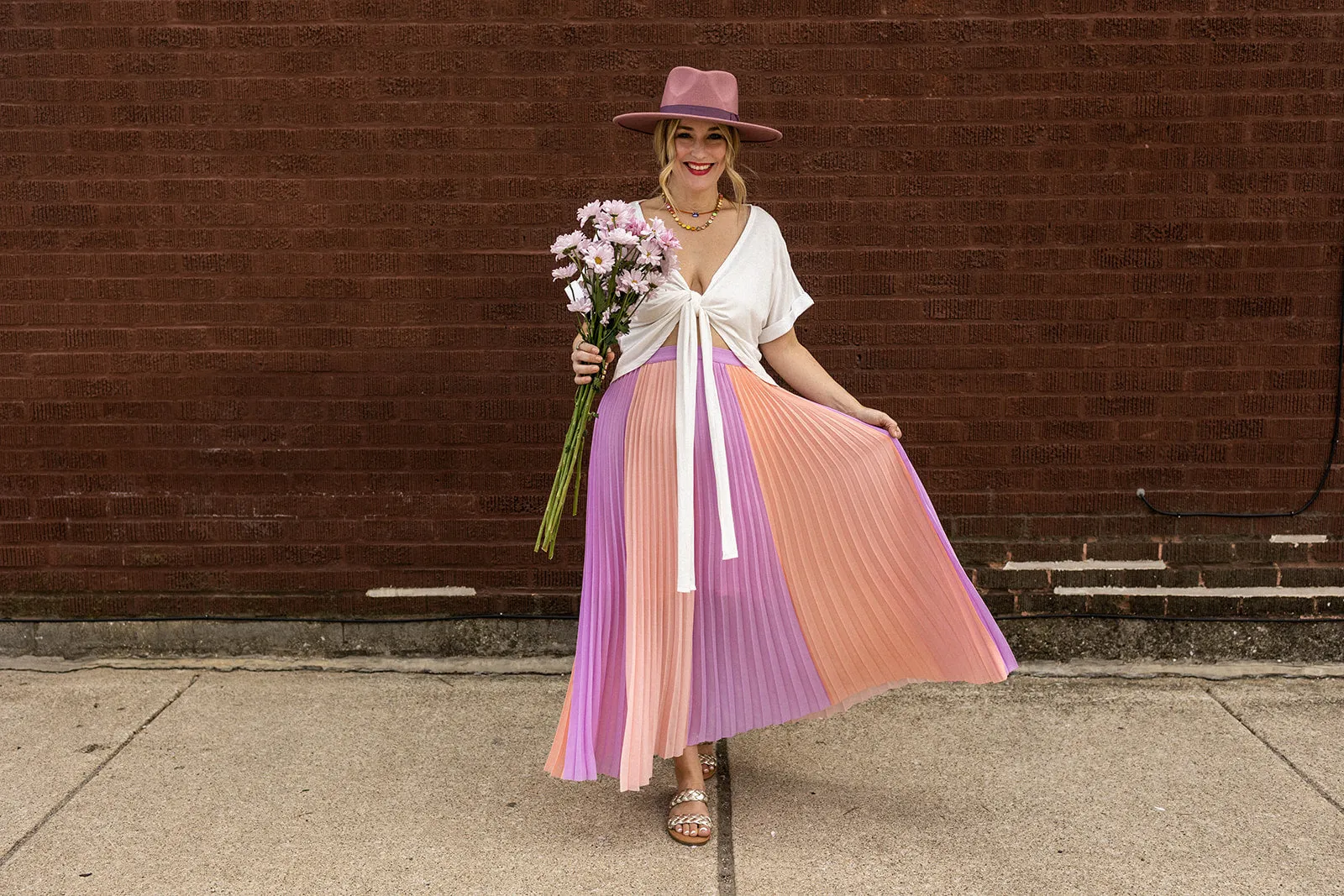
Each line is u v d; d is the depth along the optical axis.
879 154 3.96
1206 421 4.05
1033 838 2.94
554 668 4.10
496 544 4.16
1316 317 3.99
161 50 3.95
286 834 2.97
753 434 2.99
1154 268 3.99
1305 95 3.89
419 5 3.93
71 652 4.20
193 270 4.04
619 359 3.09
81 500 4.14
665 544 2.93
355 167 3.99
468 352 4.07
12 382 4.09
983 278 4.01
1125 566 4.11
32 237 4.03
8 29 3.95
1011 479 4.09
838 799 3.16
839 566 3.05
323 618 4.18
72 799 3.16
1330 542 4.08
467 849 2.91
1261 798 3.14
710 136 3.04
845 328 4.04
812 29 3.91
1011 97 3.92
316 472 4.13
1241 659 4.13
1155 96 3.91
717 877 2.78
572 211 4.00
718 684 3.02
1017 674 4.03
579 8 3.92
